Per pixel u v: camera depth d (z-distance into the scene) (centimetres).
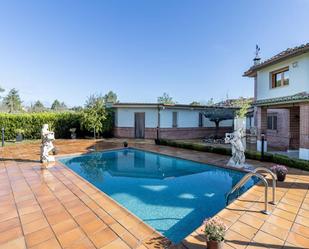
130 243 395
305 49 1070
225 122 2591
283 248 374
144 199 709
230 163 1038
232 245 380
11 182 754
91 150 1473
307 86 1151
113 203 576
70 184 735
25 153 1309
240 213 507
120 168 1139
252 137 1839
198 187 833
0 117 1856
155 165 1195
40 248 380
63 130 2189
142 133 2231
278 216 491
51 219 486
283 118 1523
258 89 1537
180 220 563
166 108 2131
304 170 910
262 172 892
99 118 2114
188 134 2305
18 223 469
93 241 401
